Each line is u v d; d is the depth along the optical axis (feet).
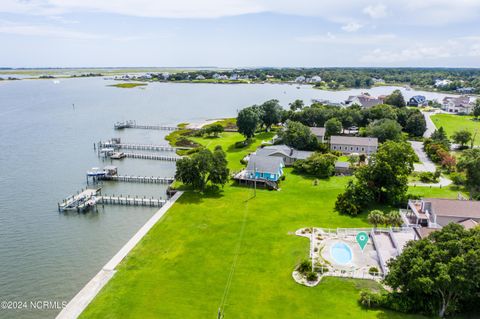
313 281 154.30
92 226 222.28
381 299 136.05
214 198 253.85
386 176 235.40
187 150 393.09
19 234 211.20
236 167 322.75
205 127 508.12
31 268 176.45
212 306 139.85
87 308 140.05
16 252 191.42
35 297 154.81
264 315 134.10
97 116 618.85
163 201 256.73
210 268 166.30
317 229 201.57
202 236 197.77
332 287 149.59
